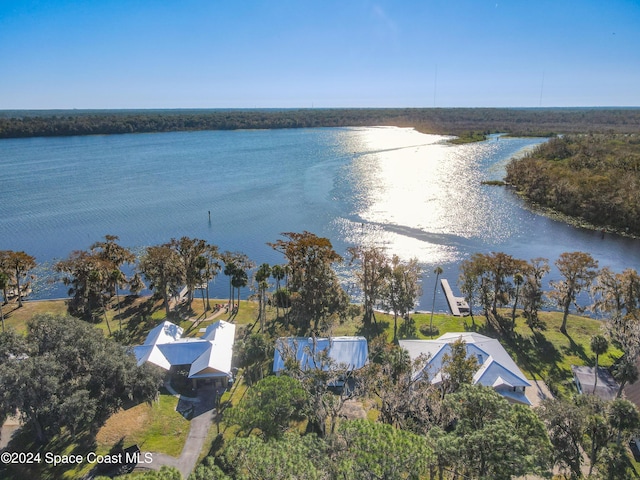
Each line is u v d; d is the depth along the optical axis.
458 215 114.50
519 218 112.69
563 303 60.94
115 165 186.62
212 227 109.50
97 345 39.91
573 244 96.56
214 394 47.97
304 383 41.84
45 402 34.69
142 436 40.59
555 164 148.25
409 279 63.34
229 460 26.22
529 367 52.75
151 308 69.62
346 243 96.31
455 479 28.86
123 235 105.19
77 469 36.50
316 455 27.72
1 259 69.75
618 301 56.66
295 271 65.75
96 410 38.22
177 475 24.27
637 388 44.81
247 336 60.12
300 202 127.81
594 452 34.19
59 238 104.06
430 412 39.12
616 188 110.94
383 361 47.53
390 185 145.12
